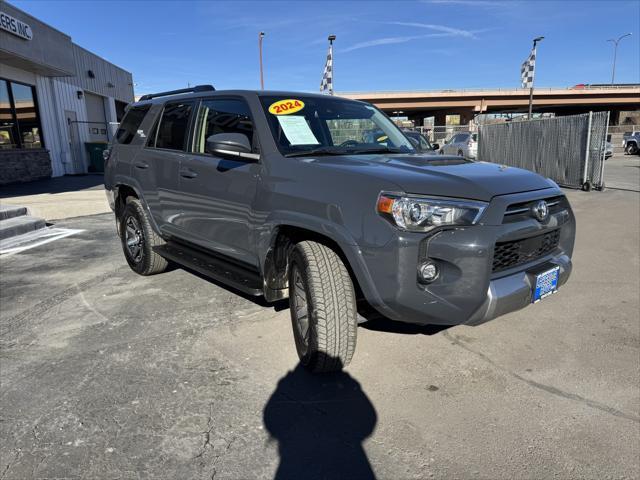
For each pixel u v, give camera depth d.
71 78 19.28
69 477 2.19
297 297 3.17
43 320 4.02
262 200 3.27
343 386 2.98
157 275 5.28
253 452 2.37
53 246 6.76
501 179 2.92
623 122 85.06
